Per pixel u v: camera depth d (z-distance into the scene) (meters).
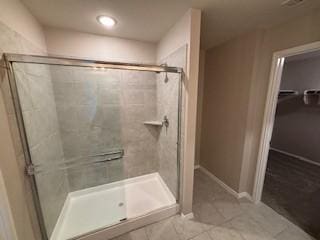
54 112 1.70
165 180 2.16
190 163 1.60
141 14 1.40
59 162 1.74
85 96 1.89
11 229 0.92
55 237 1.42
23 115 1.12
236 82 1.97
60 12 1.35
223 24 1.59
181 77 1.52
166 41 1.81
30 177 1.17
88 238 1.41
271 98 1.69
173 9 1.32
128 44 1.99
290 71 3.48
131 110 2.16
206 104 2.60
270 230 1.55
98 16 1.43
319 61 3.03
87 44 1.81
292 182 2.42
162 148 2.20
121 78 2.03
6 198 0.88
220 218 1.71
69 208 1.84
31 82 1.26
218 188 2.27
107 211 1.78
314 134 3.15
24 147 1.10
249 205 1.91
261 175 1.88
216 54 2.30
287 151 3.66
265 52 1.71
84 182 2.05
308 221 1.65
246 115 1.85
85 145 1.98
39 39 1.51
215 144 2.44
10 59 0.98
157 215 1.65
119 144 2.18
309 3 1.22
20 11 1.17
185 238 1.47
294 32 1.45
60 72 1.71
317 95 3.04
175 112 1.73
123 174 2.27
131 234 1.52
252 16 1.44
